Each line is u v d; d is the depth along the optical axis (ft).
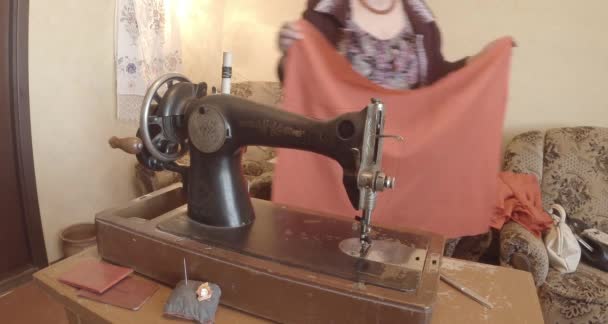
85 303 2.74
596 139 7.00
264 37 9.90
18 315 6.25
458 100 4.27
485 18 7.77
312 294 2.45
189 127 3.13
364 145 2.67
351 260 2.68
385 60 4.09
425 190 4.55
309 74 3.98
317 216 3.40
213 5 9.87
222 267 2.67
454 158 4.43
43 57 6.85
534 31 7.61
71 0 7.10
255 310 2.64
